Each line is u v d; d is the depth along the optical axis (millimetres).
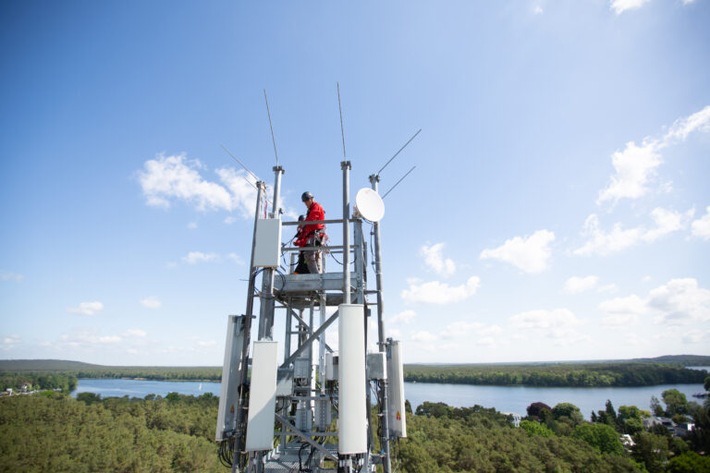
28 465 50094
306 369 8602
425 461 54812
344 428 5930
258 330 7309
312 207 9023
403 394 7422
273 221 7582
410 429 71688
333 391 7426
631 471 62344
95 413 72625
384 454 6941
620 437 86375
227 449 7438
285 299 10086
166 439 59625
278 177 8430
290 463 7914
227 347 7207
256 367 6582
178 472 51938
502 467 57781
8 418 64125
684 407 114250
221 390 7000
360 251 8117
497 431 75438
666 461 72000
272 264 7312
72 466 50406
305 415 8406
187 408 81500
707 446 76688
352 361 6215
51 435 58531
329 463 10188
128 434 60156
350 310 6426
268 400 6480
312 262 8516
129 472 50406
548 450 64750
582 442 73062
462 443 64438
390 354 7727
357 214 8125
